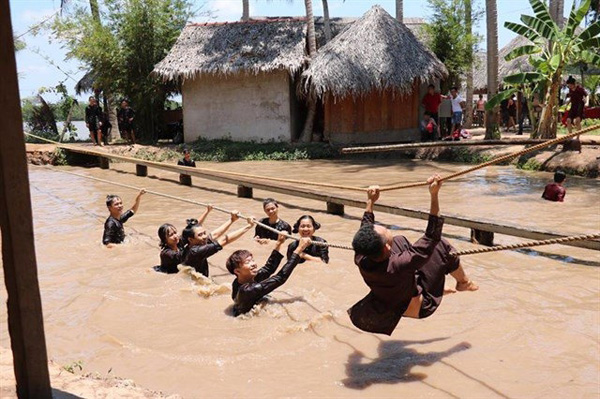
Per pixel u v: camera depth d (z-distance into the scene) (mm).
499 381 4930
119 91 25156
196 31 24109
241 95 23203
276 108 22938
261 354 5473
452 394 4738
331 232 10117
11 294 3654
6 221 3570
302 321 6133
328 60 21078
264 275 6574
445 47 24547
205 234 7504
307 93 22250
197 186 15852
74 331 6043
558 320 6148
